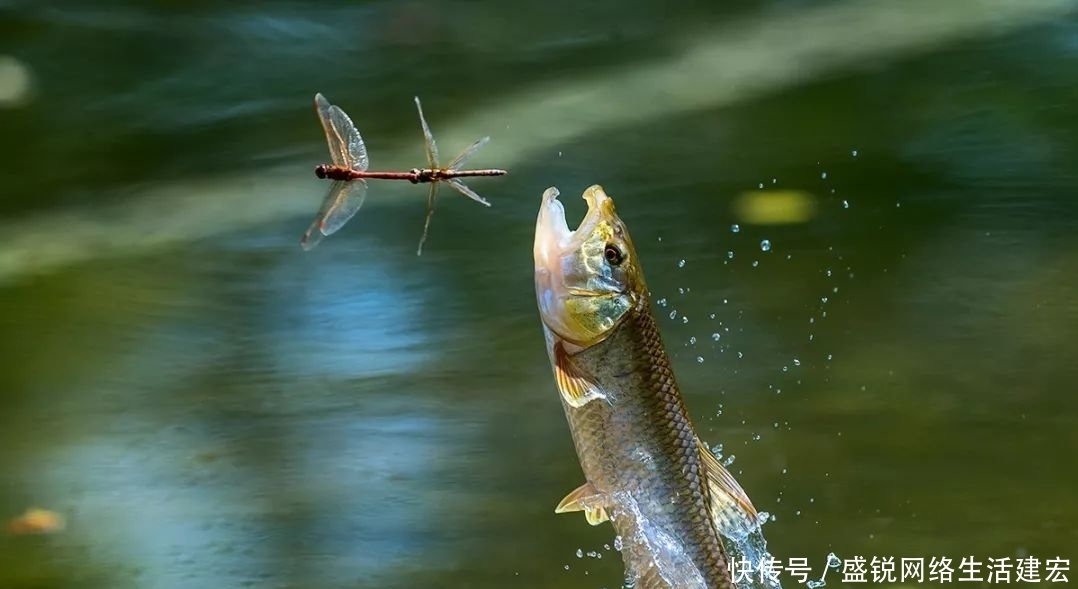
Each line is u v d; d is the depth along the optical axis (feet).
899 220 60.75
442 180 27.84
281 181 71.36
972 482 42.06
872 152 68.44
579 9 93.35
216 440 46.60
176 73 86.74
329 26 92.73
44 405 49.37
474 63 86.28
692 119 74.38
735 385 47.73
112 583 38.70
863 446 43.96
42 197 71.41
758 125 72.79
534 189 66.13
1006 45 80.69
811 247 58.49
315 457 45.01
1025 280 54.80
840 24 86.74
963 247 57.93
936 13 86.63
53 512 42.70
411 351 52.01
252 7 95.25
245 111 81.82
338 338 53.52
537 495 42.24
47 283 60.23
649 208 63.16
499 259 59.21
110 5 95.61
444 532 40.45
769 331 51.52
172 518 42.01
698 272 56.44
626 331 27.89
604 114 75.92
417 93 82.17
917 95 75.20
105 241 64.85
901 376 47.85
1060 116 71.05
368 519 41.32
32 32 91.91
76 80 86.28
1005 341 50.31
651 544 27.91
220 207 68.03
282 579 38.47
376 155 72.33
